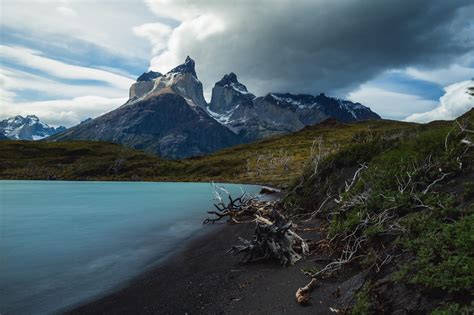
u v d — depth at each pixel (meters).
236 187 105.81
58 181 155.25
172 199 66.31
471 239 8.49
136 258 20.19
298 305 10.54
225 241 23.83
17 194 81.69
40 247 24.25
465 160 14.56
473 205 10.64
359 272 11.92
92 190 97.00
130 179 167.75
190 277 15.43
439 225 10.30
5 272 17.53
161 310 11.73
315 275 12.64
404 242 10.40
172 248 22.77
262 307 10.90
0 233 30.72
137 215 42.38
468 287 7.24
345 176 26.69
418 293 8.10
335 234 15.84
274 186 103.81
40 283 15.55
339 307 9.64
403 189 14.59
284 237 16.55
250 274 14.84
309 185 30.06
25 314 11.84
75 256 21.16
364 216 15.02
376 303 8.69
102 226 33.75
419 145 18.89
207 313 11.12
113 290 14.30
